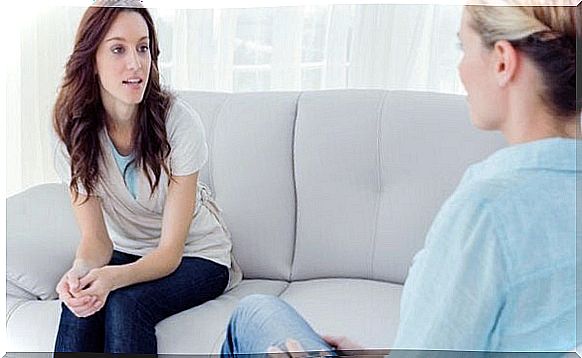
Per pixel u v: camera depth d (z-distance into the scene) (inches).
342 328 52.7
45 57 57.3
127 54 56.1
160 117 57.2
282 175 59.1
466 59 43.6
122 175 57.8
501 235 38.0
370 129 57.3
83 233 58.5
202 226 59.6
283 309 53.7
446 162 55.9
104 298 55.3
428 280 39.4
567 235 37.5
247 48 58.4
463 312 38.6
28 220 60.6
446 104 56.1
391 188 57.5
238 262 61.1
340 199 58.4
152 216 59.0
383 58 56.9
